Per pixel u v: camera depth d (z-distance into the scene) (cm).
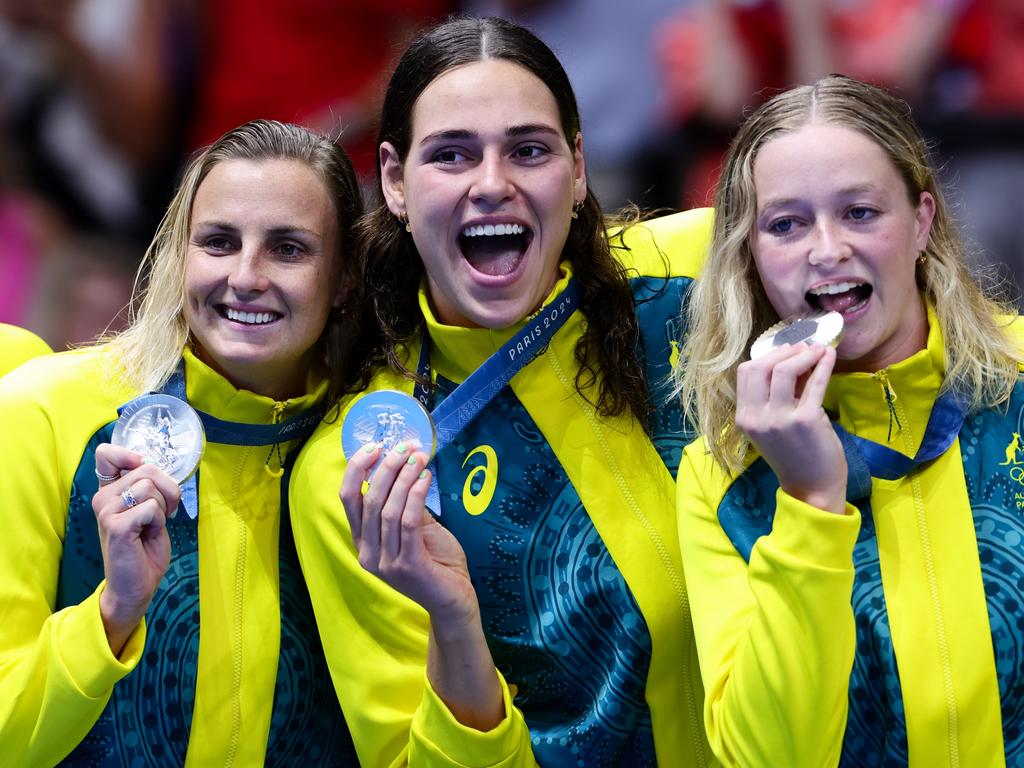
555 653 926
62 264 1838
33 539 929
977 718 811
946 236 860
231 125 1791
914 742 816
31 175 1833
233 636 947
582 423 951
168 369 954
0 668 901
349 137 1714
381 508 824
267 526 973
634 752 933
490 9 1723
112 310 1845
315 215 955
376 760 927
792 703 780
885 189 817
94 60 1822
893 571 832
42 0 1819
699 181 1677
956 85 1636
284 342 948
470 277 915
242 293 929
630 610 916
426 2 1745
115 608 856
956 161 1628
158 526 859
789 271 827
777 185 824
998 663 812
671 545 934
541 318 941
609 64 1703
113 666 855
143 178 1834
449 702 872
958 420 843
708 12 1677
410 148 918
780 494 793
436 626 851
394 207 944
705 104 1677
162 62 1816
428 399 959
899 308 829
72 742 887
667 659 923
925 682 815
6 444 934
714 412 880
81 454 941
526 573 930
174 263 967
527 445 944
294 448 995
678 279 998
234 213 936
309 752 978
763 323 873
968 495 836
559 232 924
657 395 973
